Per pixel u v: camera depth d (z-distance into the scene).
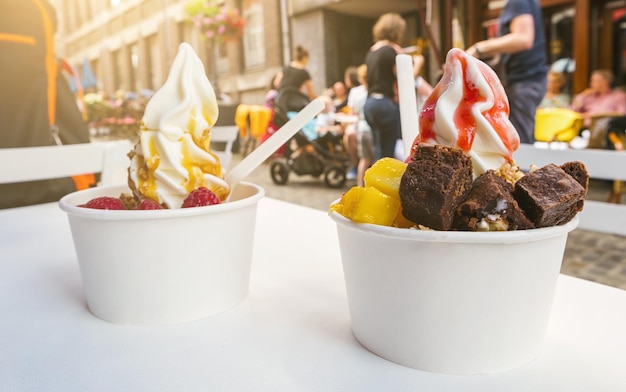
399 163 0.46
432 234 0.39
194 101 0.65
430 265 0.41
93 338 0.51
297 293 0.63
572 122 4.61
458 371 0.43
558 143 4.70
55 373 0.44
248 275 0.62
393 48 3.91
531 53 2.58
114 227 0.52
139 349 0.48
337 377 0.42
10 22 1.46
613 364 0.44
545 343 0.48
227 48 7.30
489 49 2.68
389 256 0.42
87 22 9.84
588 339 0.49
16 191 1.51
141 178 0.65
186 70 0.66
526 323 0.43
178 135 0.64
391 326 0.44
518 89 2.64
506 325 0.42
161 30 8.05
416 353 0.43
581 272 2.45
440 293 0.41
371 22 6.26
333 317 0.55
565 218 0.44
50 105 1.61
